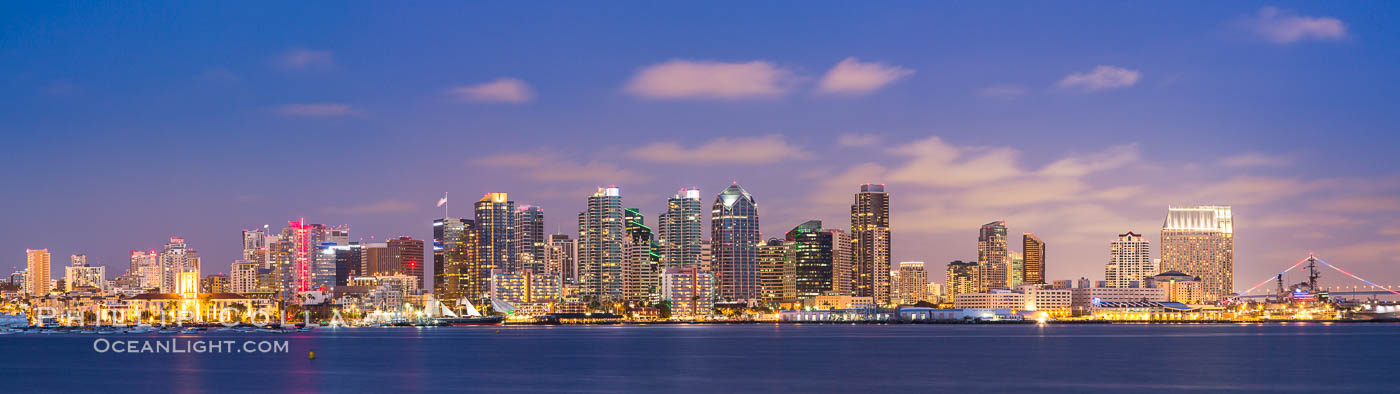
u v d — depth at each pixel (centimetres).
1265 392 19888
